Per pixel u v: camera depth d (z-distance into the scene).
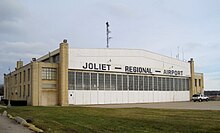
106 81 60.78
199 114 26.39
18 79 66.25
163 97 72.50
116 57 63.03
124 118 23.27
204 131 15.09
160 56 72.94
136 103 63.59
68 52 55.59
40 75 53.25
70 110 36.41
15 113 33.69
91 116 26.33
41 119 24.23
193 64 82.25
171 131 15.32
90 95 57.78
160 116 24.73
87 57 58.19
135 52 66.75
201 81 87.12
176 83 77.06
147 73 68.94
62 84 53.88
